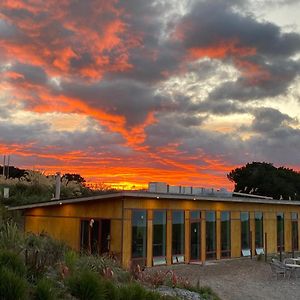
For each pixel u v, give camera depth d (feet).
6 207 74.69
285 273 54.54
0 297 20.38
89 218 63.05
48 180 103.30
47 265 28.81
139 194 58.95
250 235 80.33
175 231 65.82
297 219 94.48
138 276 36.04
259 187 193.16
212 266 63.67
